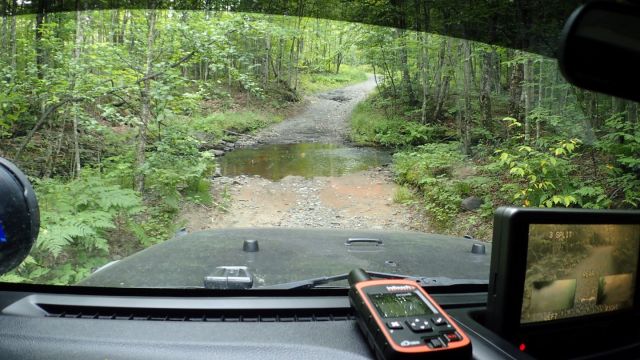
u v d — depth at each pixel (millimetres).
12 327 1263
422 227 7879
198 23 7332
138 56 7855
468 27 11555
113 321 1329
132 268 1819
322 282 1644
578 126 6918
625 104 6184
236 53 7641
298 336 1262
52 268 3580
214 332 1273
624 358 1332
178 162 7828
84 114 7309
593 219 1296
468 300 1593
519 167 6145
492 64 12055
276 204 9445
